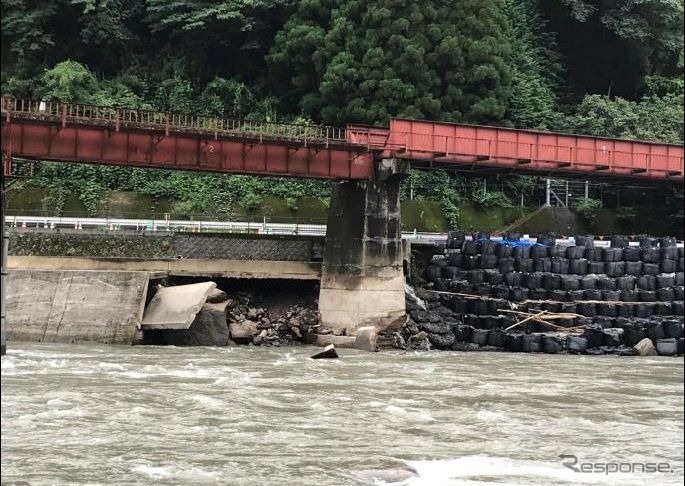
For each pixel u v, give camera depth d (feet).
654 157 166.81
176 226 162.61
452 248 165.99
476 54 192.34
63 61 203.51
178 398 73.05
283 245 152.25
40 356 102.37
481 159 151.84
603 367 117.70
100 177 180.86
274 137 137.18
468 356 130.52
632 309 157.38
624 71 245.45
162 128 129.18
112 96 198.18
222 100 206.59
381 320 142.31
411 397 79.61
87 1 193.26
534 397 82.99
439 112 188.85
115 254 141.59
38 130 123.75
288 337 140.26
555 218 201.36
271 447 56.59
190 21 201.57
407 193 198.80
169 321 123.75
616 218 208.64
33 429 59.21
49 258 136.05
